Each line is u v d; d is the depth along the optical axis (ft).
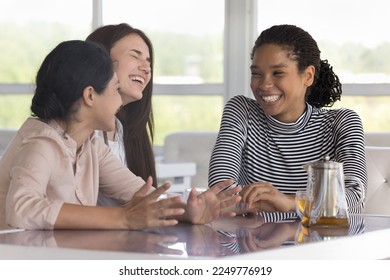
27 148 7.45
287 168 9.84
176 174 15.42
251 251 5.90
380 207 11.07
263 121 9.95
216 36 19.38
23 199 7.04
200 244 6.25
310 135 9.86
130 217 6.99
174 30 19.79
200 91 19.58
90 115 7.74
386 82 17.65
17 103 21.48
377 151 11.21
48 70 7.64
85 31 20.74
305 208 7.49
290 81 9.55
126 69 10.00
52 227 6.97
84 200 8.02
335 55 18.04
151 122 10.51
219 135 9.94
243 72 18.97
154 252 5.81
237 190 7.80
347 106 18.01
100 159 8.78
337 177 7.41
